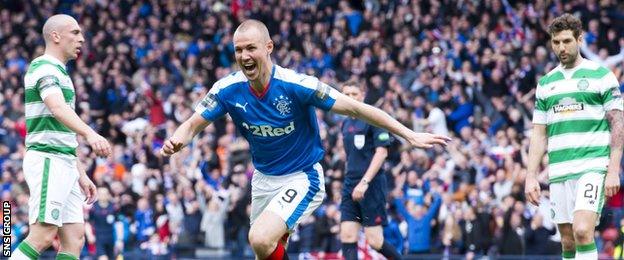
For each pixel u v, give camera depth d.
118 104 35.66
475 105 33.41
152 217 27.06
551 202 14.27
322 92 12.30
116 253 26.25
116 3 42.31
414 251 26.66
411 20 38.47
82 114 34.91
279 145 12.66
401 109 31.28
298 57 37.09
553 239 26.14
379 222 17.75
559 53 13.94
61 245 13.96
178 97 34.78
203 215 28.16
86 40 40.12
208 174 29.58
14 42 39.00
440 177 27.78
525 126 32.56
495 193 27.42
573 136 13.94
